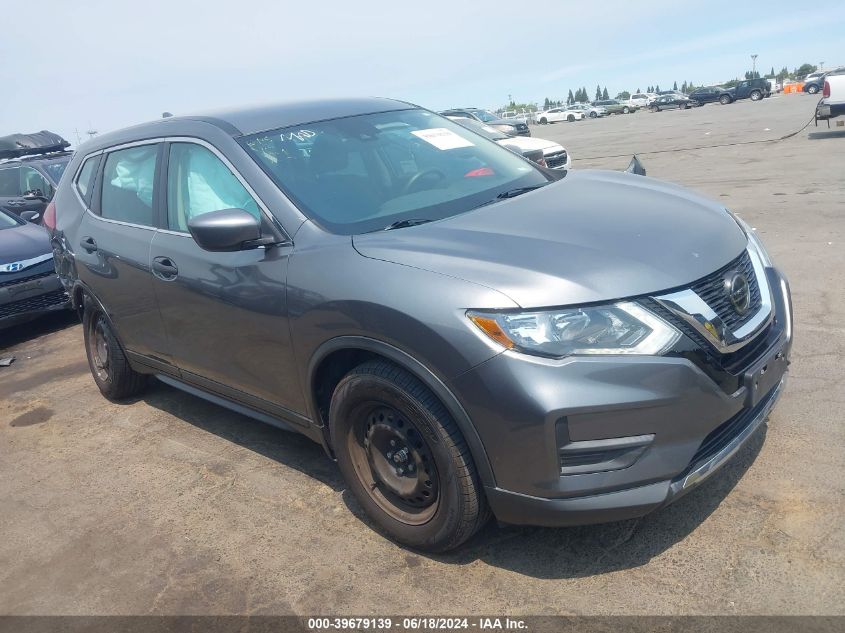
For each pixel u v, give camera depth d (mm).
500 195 3482
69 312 8062
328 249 3029
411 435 2871
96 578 3172
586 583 2732
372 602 2787
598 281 2525
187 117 4051
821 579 2580
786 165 12328
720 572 2684
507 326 2486
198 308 3643
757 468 3273
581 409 2430
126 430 4637
